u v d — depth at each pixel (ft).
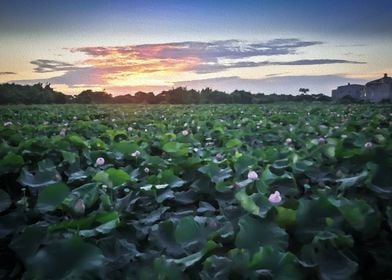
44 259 8.17
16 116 50.55
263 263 7.64
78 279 7.73
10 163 14.76
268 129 30.37
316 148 16.58
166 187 13.37
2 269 11.32
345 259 8.16
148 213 12.49
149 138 23.84
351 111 56.59
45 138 20.47
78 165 16.07
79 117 49.80
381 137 19.65
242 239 8.69
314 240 8.43
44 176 13.74
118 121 42.50
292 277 7.51
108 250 9.46
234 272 7.61
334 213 9.51
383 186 11.44
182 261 8.15
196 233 9.36
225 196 12.73
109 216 9.99
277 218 9.45
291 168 14.96
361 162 14.56
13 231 11.26
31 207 13.07
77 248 8.28
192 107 82.74
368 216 9.66
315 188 13.51
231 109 69.26
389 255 9.93
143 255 9.57
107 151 18.49
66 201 10.59
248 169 14.58
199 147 21.49
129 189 13.73
